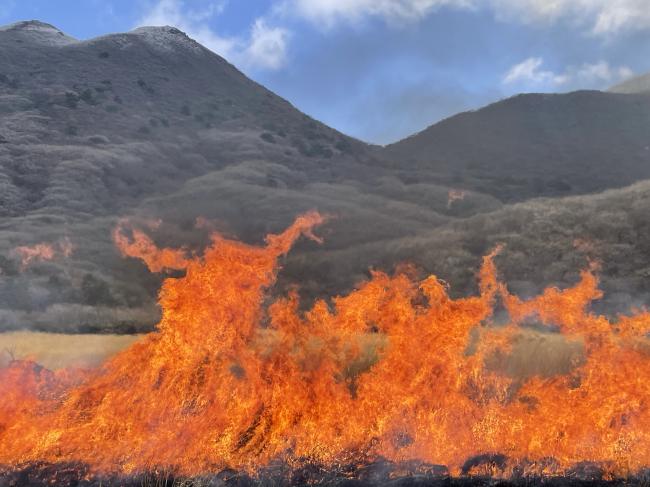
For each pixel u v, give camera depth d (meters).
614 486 4.11
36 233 53.25
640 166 105.38
